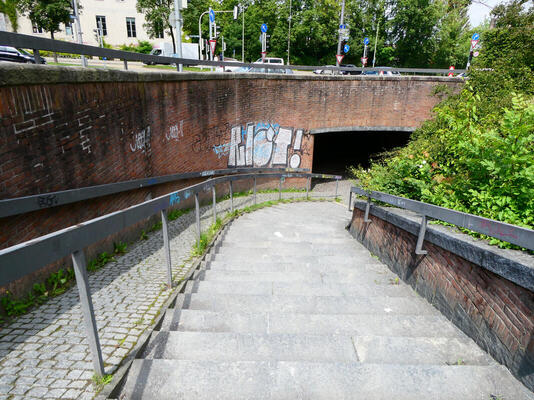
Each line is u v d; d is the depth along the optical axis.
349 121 17.53
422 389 2.01
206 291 3.76
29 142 3.64
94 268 4.52
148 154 7.07
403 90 17.48
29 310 3.26
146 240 6.10
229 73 11.83
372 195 5.73
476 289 2.77
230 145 12.66
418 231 3.85
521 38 11.33
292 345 2.45
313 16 45.88
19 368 2.34
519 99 3.43
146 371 2.04
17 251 1.50
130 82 6.11
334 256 5.45
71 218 4.45
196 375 2.03
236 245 6.33
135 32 39.31
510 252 2.55
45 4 16.84
